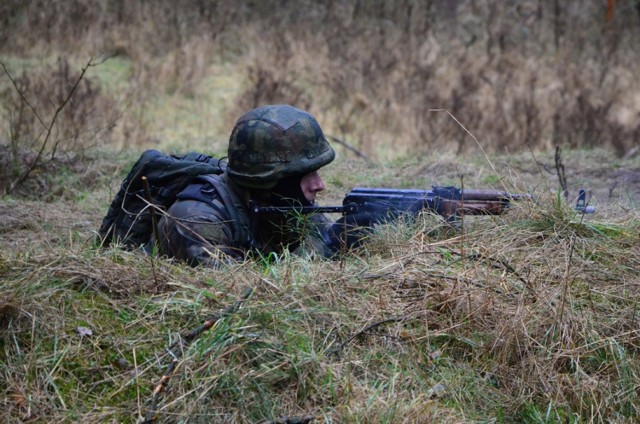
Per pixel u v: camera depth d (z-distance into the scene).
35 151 16.95
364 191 9.14
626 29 30.05
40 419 6.27
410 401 6.54
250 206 8.64
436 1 31.00
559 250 8.48
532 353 7.16
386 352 7.09
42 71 23.80
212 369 6.50
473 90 24.02
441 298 7.62
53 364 6.62
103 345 6.85
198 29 28.98
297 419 6.23
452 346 7.34
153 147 19.59
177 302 7.10
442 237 8.97
